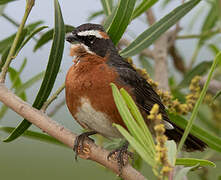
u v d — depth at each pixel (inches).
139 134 214.5
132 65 374.0
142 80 356.2
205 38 430.0
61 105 401.1
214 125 403.5
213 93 396.2
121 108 216.7
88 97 326.6
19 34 282.0
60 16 291.7
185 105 346.6
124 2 312.5
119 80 335.9
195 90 349.4
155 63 412.5
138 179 255.4
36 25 398.0
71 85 331.9
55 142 329.1
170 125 356.8
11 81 378.9
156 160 199.2
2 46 376.2
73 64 342.3
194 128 312.3
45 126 275.4
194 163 223.0
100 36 344.5
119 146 347.6
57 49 292.0
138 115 218.4
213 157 364.2
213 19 425.7
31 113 277.9
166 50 417.7
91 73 328.8
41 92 292.5
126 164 261.0
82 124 346.6
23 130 293.4
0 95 280.4
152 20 440.8
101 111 326.3
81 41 343.0
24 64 354.9
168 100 348.5
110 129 335.9
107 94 324.2
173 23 322.7
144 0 343.0
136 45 323.6
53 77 293.4
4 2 345.4
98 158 269.1
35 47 358.6
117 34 320.8
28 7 281.1
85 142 274.7
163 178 202.7
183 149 362.9
